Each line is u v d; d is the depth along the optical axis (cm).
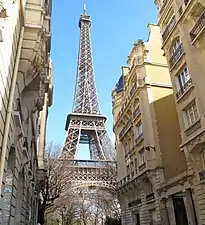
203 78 1989
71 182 5200
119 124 4316
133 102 3581
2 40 784
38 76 1473
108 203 5834
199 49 2044
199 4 2034
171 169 2788
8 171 1218
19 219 1525
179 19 2338
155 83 3297
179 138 2989
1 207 953
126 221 3672
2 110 916
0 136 905
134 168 3447
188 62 2180
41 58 1423
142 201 3089
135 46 3688
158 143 2916
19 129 1248
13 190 1245
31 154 2125
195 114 2125
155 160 2852
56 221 6203
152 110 3102
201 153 1997
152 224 2869
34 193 2834
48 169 4038
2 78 878
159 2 2992
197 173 2006
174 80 2486
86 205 7025
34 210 2966
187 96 2211
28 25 1293
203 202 1925
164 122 3059
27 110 1577
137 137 3381
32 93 1539
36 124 2584
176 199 2520
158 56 3541
